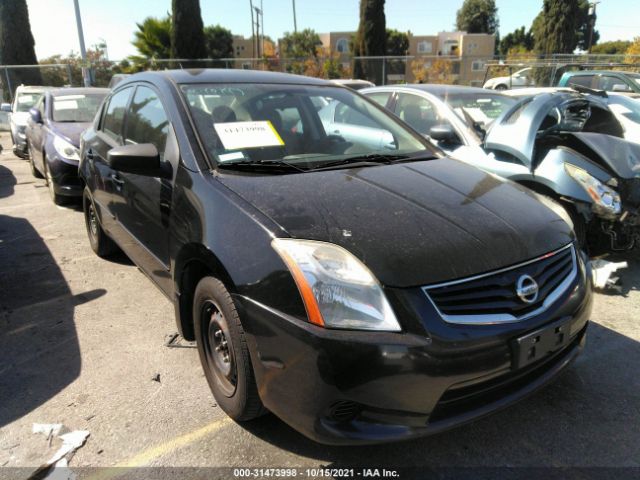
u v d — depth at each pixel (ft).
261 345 6.56
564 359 7.57
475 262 6.57
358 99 11.81
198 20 73.67
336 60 63.10
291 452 7.39
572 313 7.18
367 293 6.13
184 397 8.69
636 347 10.27
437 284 6.26
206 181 8.16
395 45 158.20
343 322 6.05
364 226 6.85
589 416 8.18
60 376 9.34
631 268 14.53
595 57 55.83
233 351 7.22
